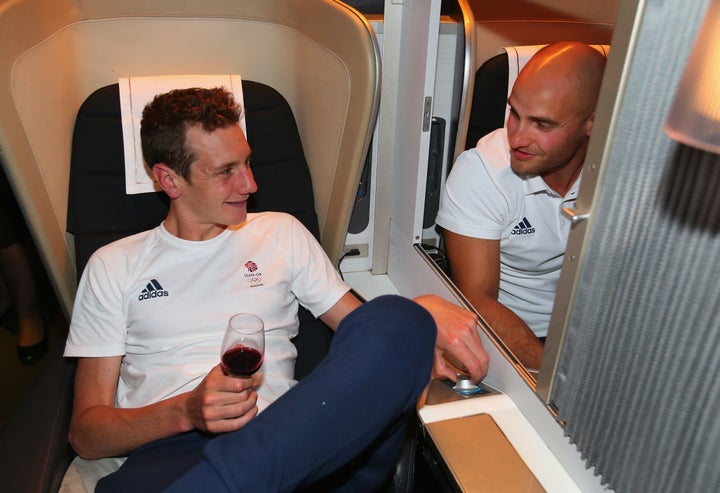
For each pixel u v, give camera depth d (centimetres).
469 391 109
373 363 56
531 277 151
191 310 128
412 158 156
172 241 131
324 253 145
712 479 64
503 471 93
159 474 106
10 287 200
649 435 71
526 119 123
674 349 65
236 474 48
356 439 55
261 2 155
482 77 153
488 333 118
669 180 62
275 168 155
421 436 103
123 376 131
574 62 118
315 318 147
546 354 88
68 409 124
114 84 149
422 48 141
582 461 89
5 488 102
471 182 142
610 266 73
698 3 55
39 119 132
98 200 143
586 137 126
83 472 117
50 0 135
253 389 124
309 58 154
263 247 136
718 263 58
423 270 157
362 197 174
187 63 158
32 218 129
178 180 124
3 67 120
